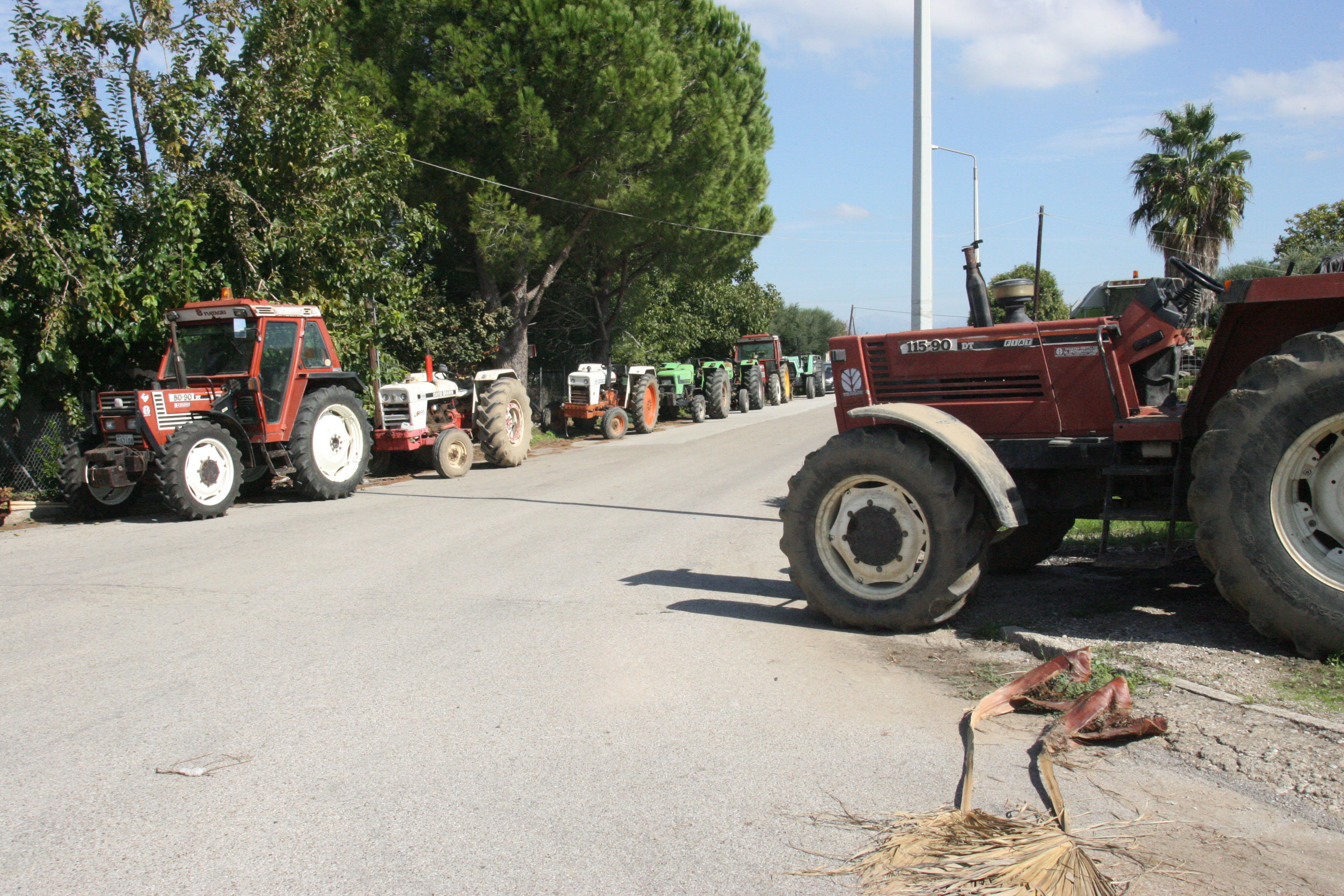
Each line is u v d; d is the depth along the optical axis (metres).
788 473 13.03
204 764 3.56
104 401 10.34
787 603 5.97
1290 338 4.58
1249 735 3.47
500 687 4.39
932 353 5.67
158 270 11.31
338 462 11.59
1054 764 3.42
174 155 12.02
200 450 9.91
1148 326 5.10
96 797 3.30
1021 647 4.78
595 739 3.75
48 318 10.54
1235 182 27.12
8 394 10.39
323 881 2.72
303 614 5.75
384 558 7.51
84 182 11.04
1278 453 4.15
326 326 13.11
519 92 17.53
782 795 3.22
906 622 5.05
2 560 7.86
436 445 13.62
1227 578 4.31
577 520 9.41
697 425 24.22
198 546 8.27
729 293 36.38
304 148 12.98
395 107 17.83
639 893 2.63
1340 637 4.06
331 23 15.30
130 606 6.02
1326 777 3.14
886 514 5.11
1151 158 28.03
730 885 2.67
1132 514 4.96
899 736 3.73
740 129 23.62
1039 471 5.53
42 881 2.75
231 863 2.83
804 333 54.12
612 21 18.09
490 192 17.98
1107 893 2.55
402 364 19.45
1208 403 4.78
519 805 3.18
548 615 5.69
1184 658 4.29
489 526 9.08
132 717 4.06
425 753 3.63
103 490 10.13
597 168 19.58
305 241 12.98
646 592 6.29
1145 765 3.39
